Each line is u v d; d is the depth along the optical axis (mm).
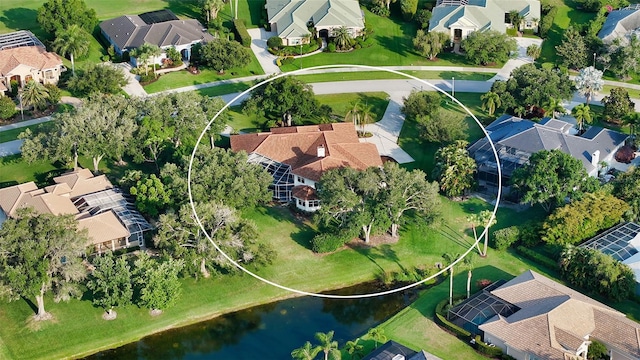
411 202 135375
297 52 199375
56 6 198125
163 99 155375
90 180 143500
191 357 113188
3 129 166500
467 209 145250
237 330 118125
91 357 112938
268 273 128625
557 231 130875
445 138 160250
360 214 131625
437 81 189625
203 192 134875
